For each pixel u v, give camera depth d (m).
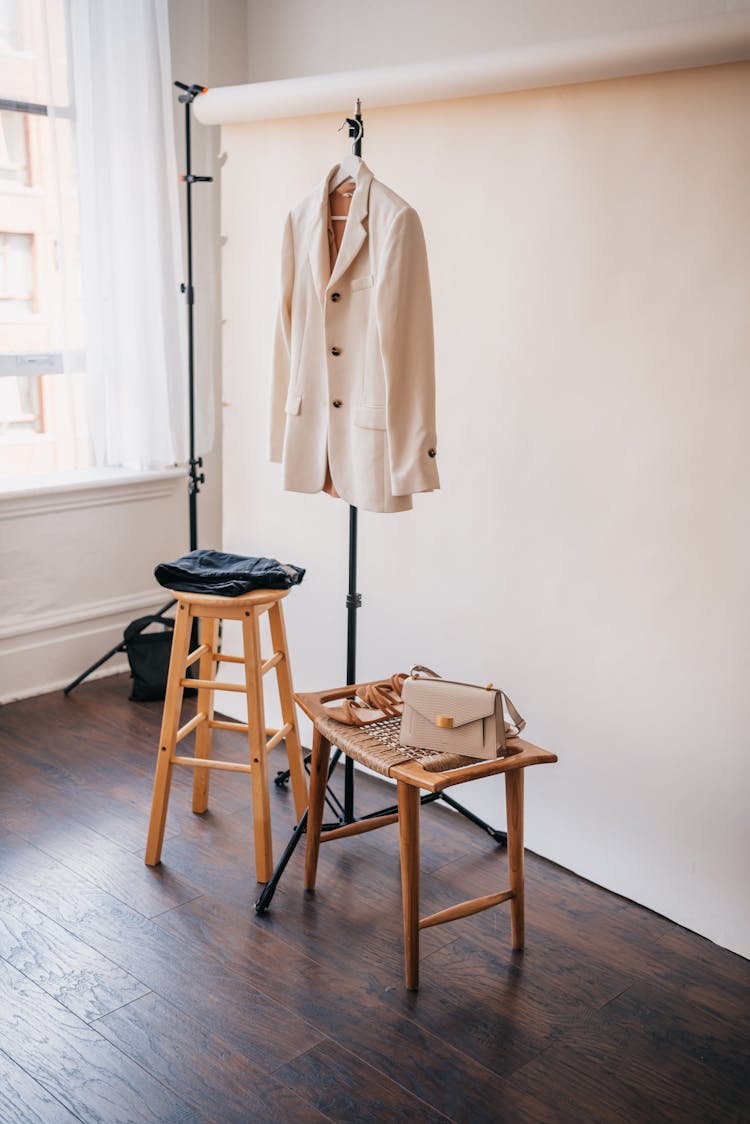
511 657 2.92
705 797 2.54
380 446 2.52
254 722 2.61
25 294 3.70
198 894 2.61
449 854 2.85
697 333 2.42
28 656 3.79
